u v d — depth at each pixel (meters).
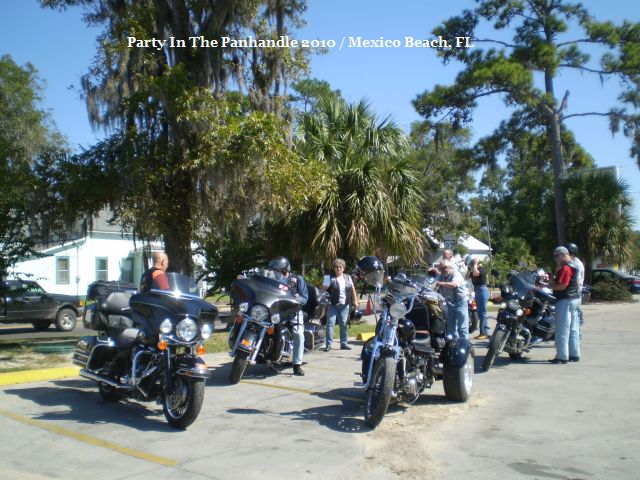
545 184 52.50
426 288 7.45
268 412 7.12
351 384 8.69
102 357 7.29
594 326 15.88
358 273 7.27
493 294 28.22
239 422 6.68
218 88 12.80
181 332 6.32
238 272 16.08
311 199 14.12
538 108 25.58
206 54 12.53
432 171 39.00
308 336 9.57
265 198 12.15
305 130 16.73
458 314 10.78
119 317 7.43
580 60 24.66
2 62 30.22
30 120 30.14
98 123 12.58
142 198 11.97
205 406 7.39
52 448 5.77
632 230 25.78
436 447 5.82
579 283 10.23
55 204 11.81
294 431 6.34
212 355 11.08
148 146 12.22
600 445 5.81
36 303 18.22
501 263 29.34
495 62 23.30
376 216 15.60
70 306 19.17
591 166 28.86
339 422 6.68
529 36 24.09
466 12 24.72
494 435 6.18
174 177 12.45
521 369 9.77
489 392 8.12
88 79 12.56
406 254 16.31
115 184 11.82
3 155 11.62
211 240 13.63
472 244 47.25
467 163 27.47
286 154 12.17
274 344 8.90
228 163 11.41
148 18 11.96
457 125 25.05
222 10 12.59
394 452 5.67
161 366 6.57
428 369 7.32
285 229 16.17
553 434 6.18
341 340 12.06
